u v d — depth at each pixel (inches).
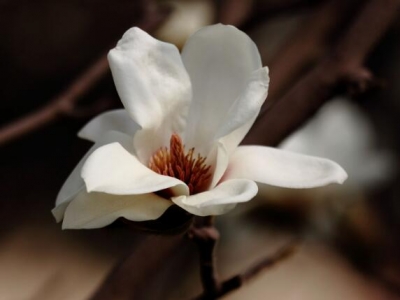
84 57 84.4
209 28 30.5
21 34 82.9
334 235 44.3
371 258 44.2
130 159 29.1
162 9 44.9
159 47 29.9
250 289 74.9
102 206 28.8
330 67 39.0
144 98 29.8
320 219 44.2
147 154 30.3
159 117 30.1
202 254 32.5
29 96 85.9
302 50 45.9
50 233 84.9
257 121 38.9
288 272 76.6
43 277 80.7
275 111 38.4
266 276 76.2
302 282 76.1
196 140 30.7
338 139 51.3
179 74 30.2
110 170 28.5
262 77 29.4
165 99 30.1
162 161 30.3
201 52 30.7
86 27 82.0
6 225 85.5
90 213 28.7
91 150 29.9
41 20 82.4
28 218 86.0
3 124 85.2
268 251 61.1
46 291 42.2
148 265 36.0
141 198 29.0
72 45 84.1
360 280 76.7
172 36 47.0
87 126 31.5
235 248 60.1
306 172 29.6
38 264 82.0
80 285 80.1
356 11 46.2
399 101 81.2
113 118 31.4
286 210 44.1
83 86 43.6
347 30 39.9
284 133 38.1
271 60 45.9
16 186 87.4
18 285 80.0
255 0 46.1
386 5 40.0
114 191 28.1
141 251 36.2
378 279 44.4
